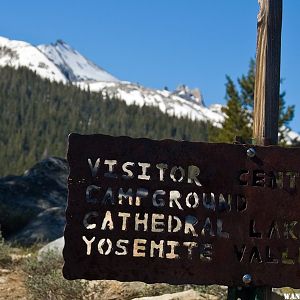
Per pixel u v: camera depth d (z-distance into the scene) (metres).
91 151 4.88
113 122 162.12
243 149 4.98
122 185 4.86
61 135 143.50
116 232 4.82
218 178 4.93
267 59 5.32
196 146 4.95
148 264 4.82
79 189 4.84
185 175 4.91
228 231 4.89
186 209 4.87
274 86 5.30
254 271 4.86
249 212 4.91
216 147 4.96
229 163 4.96
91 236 4.81
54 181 22.09
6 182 21.30
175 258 4.83
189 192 4.90
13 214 18.14
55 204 20.41
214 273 4.84
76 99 169.38
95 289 8.22
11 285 8.78
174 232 4.84
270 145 5.18
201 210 4.88
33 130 138.62
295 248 4.88
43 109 151.38
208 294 7.90
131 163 4.90
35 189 21.11
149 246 4.82
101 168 4.87
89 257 4.80
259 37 5.40
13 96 154.12
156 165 4.90
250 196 4.93
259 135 5.27
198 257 4.84
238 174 4.96
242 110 28.30
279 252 4.89
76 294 8.03
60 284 8.05
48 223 16.81
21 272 9.59
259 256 4.88
